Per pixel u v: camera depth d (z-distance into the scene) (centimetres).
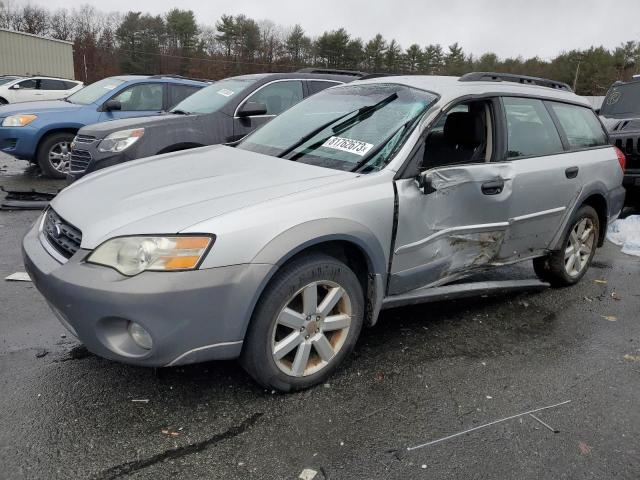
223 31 7088
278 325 286
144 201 275
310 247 285
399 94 367
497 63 7294
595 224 480
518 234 395
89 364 311
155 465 233
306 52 7269
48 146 851
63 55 3300
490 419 277
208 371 307
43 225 303
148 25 6806
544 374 325
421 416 276
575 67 6631
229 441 251
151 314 239
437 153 362
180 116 645
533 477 237
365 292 319
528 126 405
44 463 232
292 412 274
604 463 248
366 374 314
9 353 320
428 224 330
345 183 298
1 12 6612
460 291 375
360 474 233
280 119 415
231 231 252
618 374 329
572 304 442
